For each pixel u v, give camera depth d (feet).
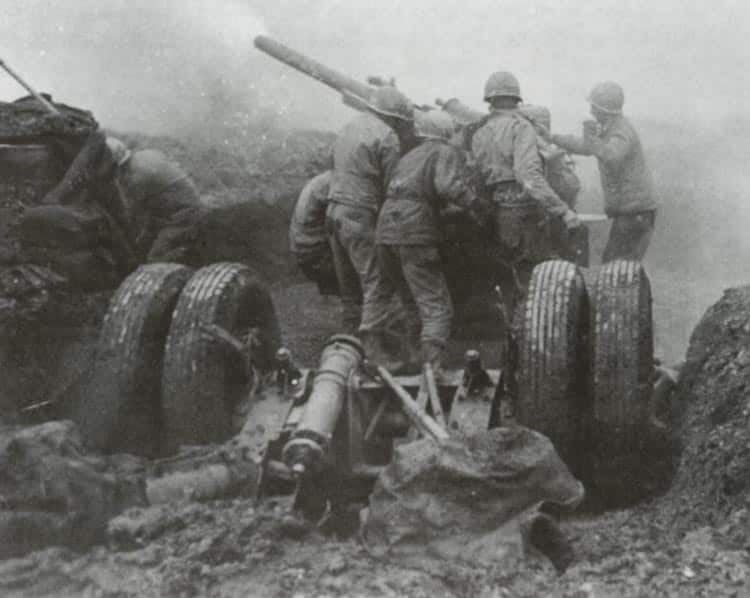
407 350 23.81
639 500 20.12
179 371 20.53
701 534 17.19
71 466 16.99
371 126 23.49
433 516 16.66
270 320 22.79
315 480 18.69
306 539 17.30
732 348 21.34
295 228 26.23
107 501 17.29
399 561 16.52
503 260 24.77
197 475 18.58
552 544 16.67
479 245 24.36
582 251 26.25
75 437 18.10
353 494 19.08
